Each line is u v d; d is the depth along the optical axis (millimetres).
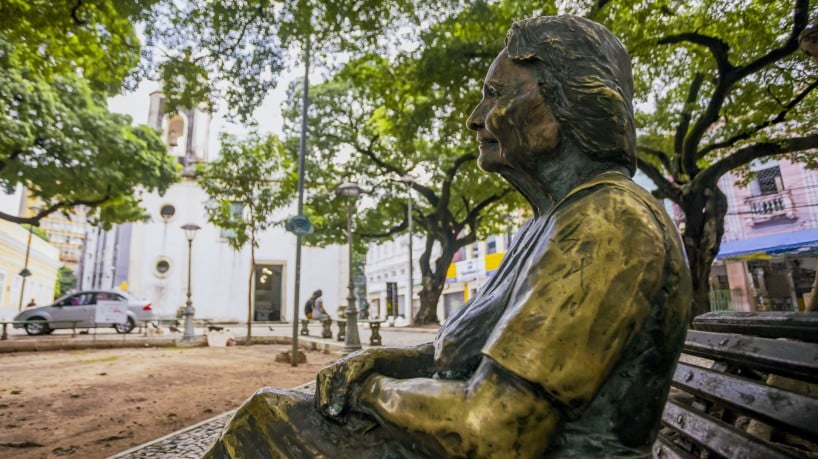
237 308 31531
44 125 14344
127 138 17297
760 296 18125
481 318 905
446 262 21391
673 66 11117
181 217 31281
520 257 909
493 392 710
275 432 929
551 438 720
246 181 12773
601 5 8117
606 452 796
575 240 759
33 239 30734
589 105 890
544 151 929
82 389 5773
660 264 757
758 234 18641
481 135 1051
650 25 8172
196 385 6047
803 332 1278
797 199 17828
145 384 6133
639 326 727
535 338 699
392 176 21750
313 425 935
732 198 19406
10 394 5473
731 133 12531
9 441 3553
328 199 21531
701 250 10312
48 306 16172
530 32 958
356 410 905
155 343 12766
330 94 19641
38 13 6223
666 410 1742
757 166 18828
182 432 3561
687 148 10742
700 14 8664
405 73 11172
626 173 935
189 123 32906
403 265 43250
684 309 807
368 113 19500
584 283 718
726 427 1259
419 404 756
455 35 10203
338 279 34031
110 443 3518
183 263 30891
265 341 13891
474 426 693
